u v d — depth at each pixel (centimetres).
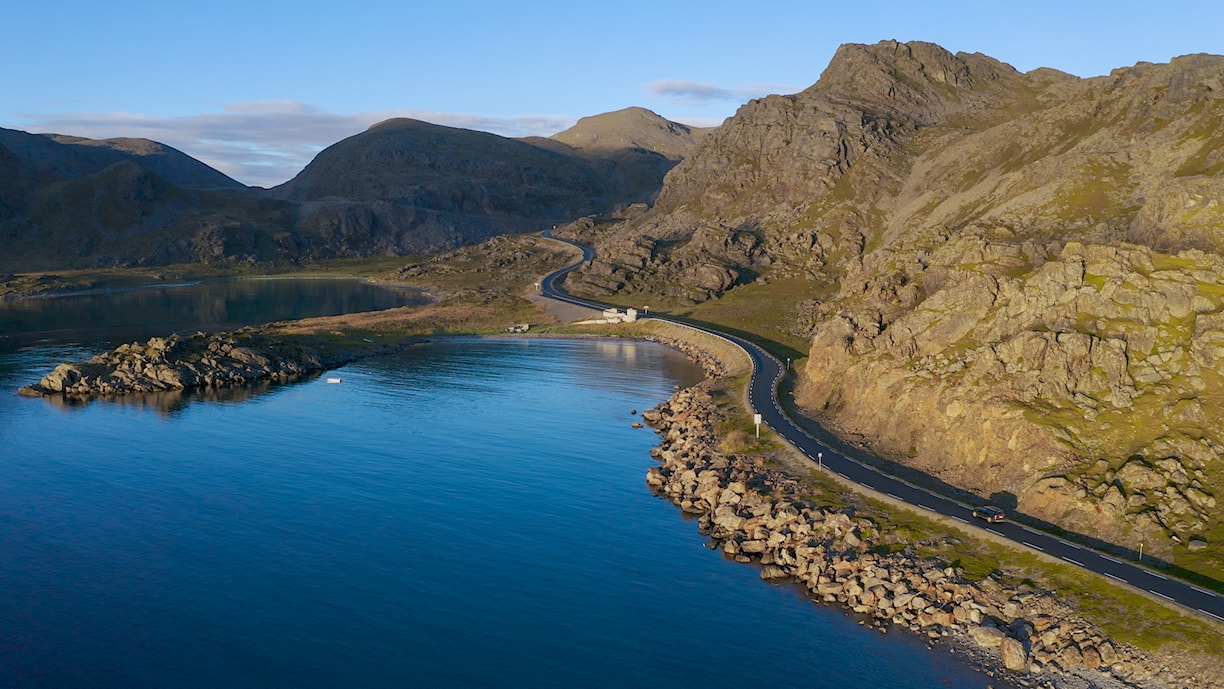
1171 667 5566
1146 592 6234
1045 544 7131
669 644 6162
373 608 6688
